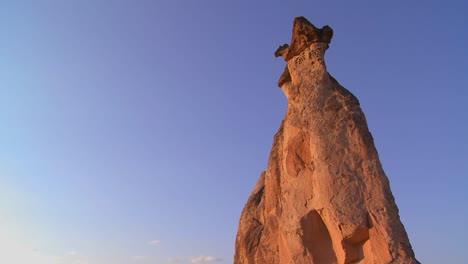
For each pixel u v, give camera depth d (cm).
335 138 2130
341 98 2225
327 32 2439
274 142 2664
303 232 2084
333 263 2016
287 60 2562
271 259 2459
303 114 2306
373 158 2030
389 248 1819
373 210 1919
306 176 2189
